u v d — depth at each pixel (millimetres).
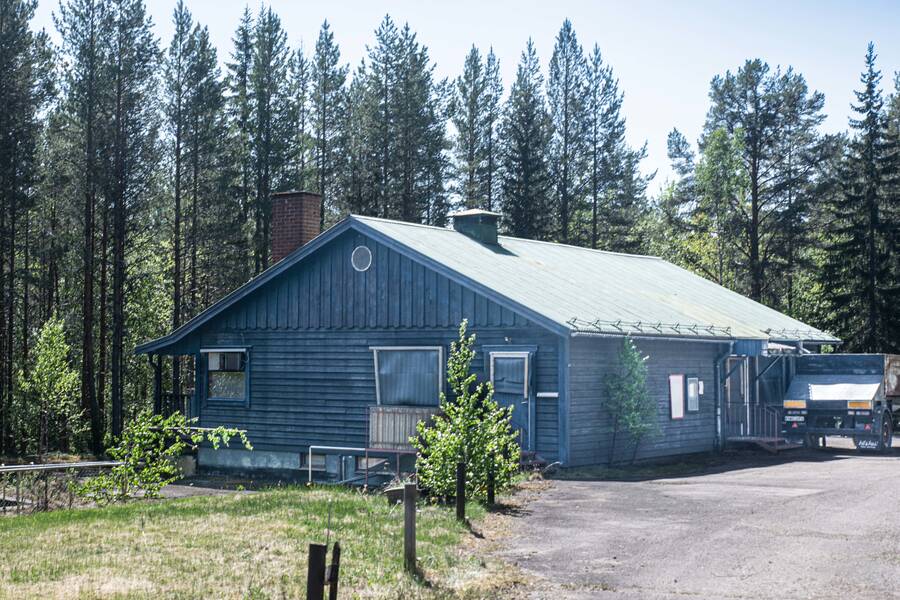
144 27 45531
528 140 61906
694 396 27953
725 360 29469
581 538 13602
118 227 45125
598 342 24188
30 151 44562
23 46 43781
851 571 11211
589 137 66188
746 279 67125
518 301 23078
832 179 61469
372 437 25234
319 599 8961
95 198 46500
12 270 45625
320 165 67625
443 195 66188
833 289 58312
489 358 24016
